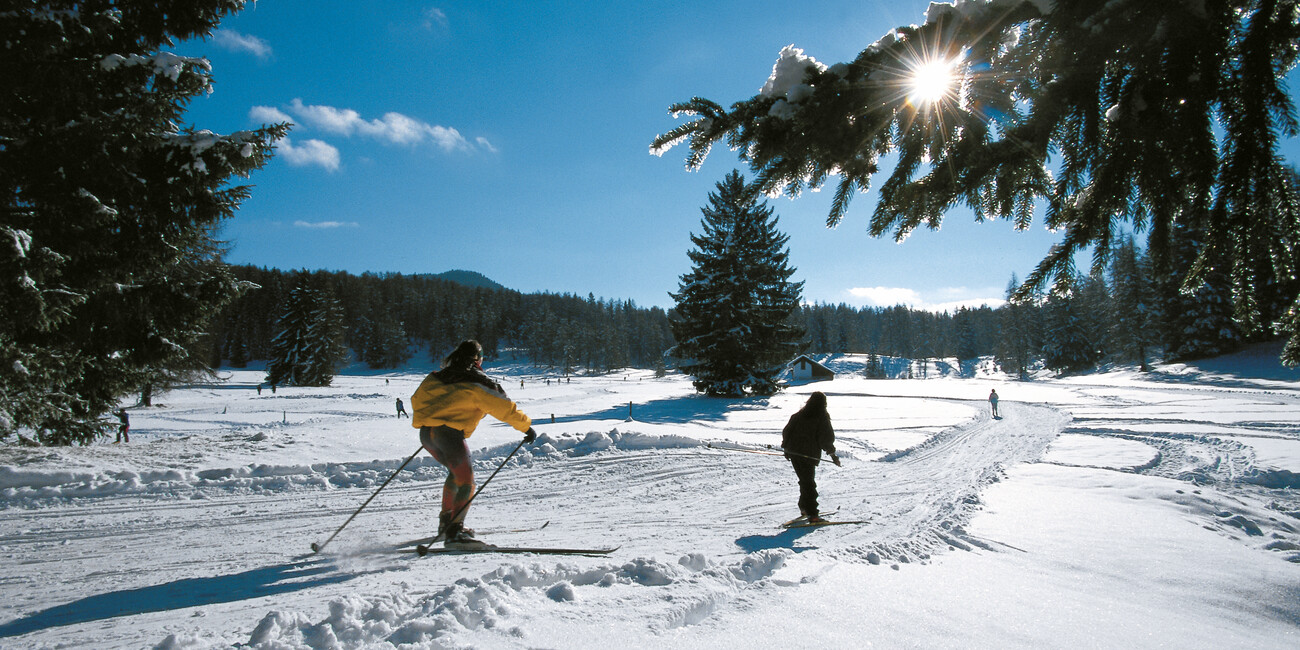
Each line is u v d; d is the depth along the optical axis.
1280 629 3.33
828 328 162.75
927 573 3.87
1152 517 6.28
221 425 27.78
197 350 28.19
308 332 66.31
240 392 54.38
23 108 7.45
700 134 2.66
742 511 7.21
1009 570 4.17
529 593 2.93
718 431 17.89
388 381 78.38
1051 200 2.46
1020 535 5.39
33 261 6.92
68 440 12.44
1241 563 4.54
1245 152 1.89
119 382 12.82
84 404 12.56
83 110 7.69
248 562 4.67
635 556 4.52
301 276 67.81
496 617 2.52
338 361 73.00
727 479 9.56
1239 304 2.03
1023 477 9.57
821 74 2.36
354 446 11.96
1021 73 2.20
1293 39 1.96
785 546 5.17
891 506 7.36
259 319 113.50
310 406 39.75
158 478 8.62
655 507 7.50
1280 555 5.09
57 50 7.15
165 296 9.98
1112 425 21.33
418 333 150.75
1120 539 5.26
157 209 8.29
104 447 10.50
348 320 131.50
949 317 167.62
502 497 8.19
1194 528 5.78
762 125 2.46
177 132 8.43
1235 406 26.95
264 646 2.33
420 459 10.48
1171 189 2.08
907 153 2.53
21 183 7.41
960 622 2.83
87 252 8.27
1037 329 83.25
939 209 2.62
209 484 8.62
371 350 121.25
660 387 63.59
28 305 7.09
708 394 39.66
